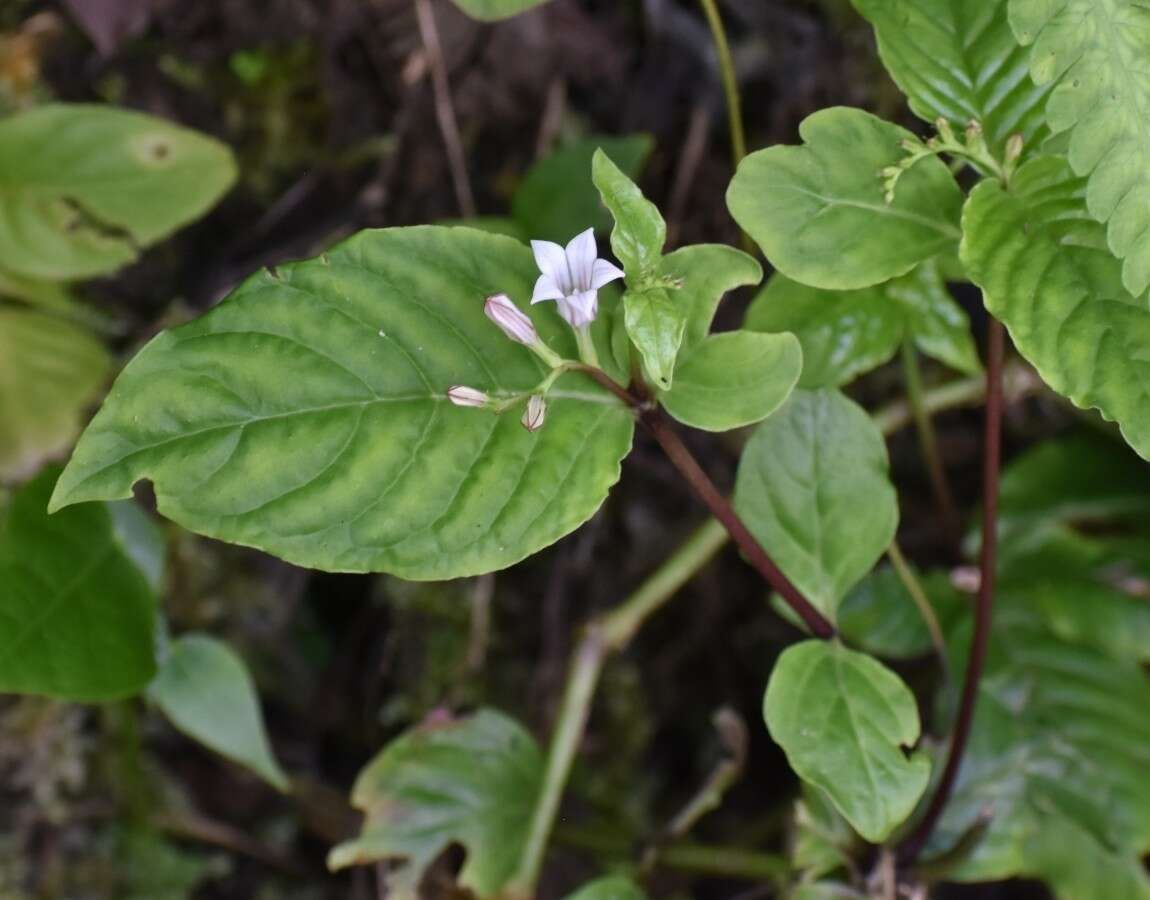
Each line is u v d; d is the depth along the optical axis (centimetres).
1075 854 56
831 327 54
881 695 51
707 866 58
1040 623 58
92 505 56
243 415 48
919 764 50
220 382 48
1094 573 58
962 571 59
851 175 50
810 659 51
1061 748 57
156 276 63
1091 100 48
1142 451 48
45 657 55
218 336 48
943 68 51
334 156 63
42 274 59
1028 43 49
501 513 49
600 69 63
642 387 49
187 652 58
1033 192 50
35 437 60
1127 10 49
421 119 63
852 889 54
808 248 50
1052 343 49
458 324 49
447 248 49
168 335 48
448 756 57
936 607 58
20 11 61
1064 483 60
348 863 56
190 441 48
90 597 56
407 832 56
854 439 52
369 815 56
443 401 49
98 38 61
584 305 48
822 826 54
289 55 62
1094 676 58
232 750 58
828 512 52
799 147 50
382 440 49
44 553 55
